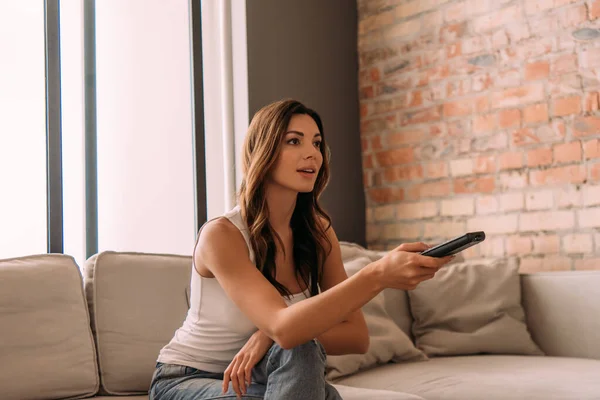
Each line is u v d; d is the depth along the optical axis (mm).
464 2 3469
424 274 1503
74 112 3402
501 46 3330
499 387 2070
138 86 3676
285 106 1836
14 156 3252
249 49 3438
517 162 3256
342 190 3760
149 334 2277
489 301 2854
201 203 3457
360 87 3893
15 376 1981
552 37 3164
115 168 3572
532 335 2873
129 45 3668
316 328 1519
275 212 1886
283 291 1838
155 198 3639
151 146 3660
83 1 3375
